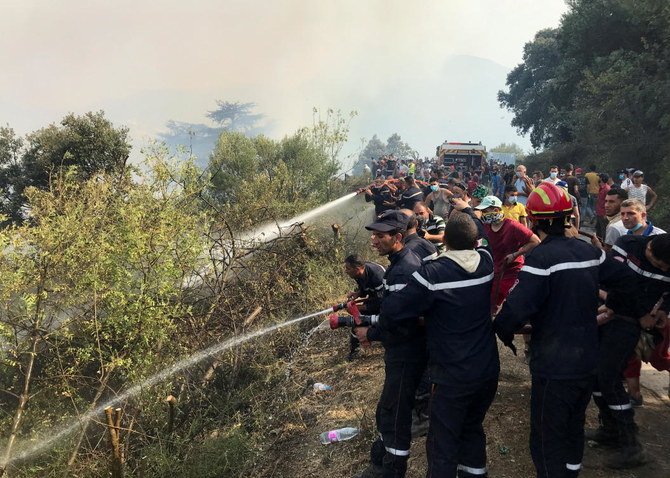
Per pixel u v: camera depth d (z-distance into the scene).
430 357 3.06
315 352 6.66
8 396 5.58
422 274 2.93
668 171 15.91
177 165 6.16
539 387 2.94
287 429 5.08
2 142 13.74
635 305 3.22
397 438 3.24
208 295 6.88
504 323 2.87
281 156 14.82
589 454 3.68
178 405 5.54
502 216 4.74
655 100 19.58
